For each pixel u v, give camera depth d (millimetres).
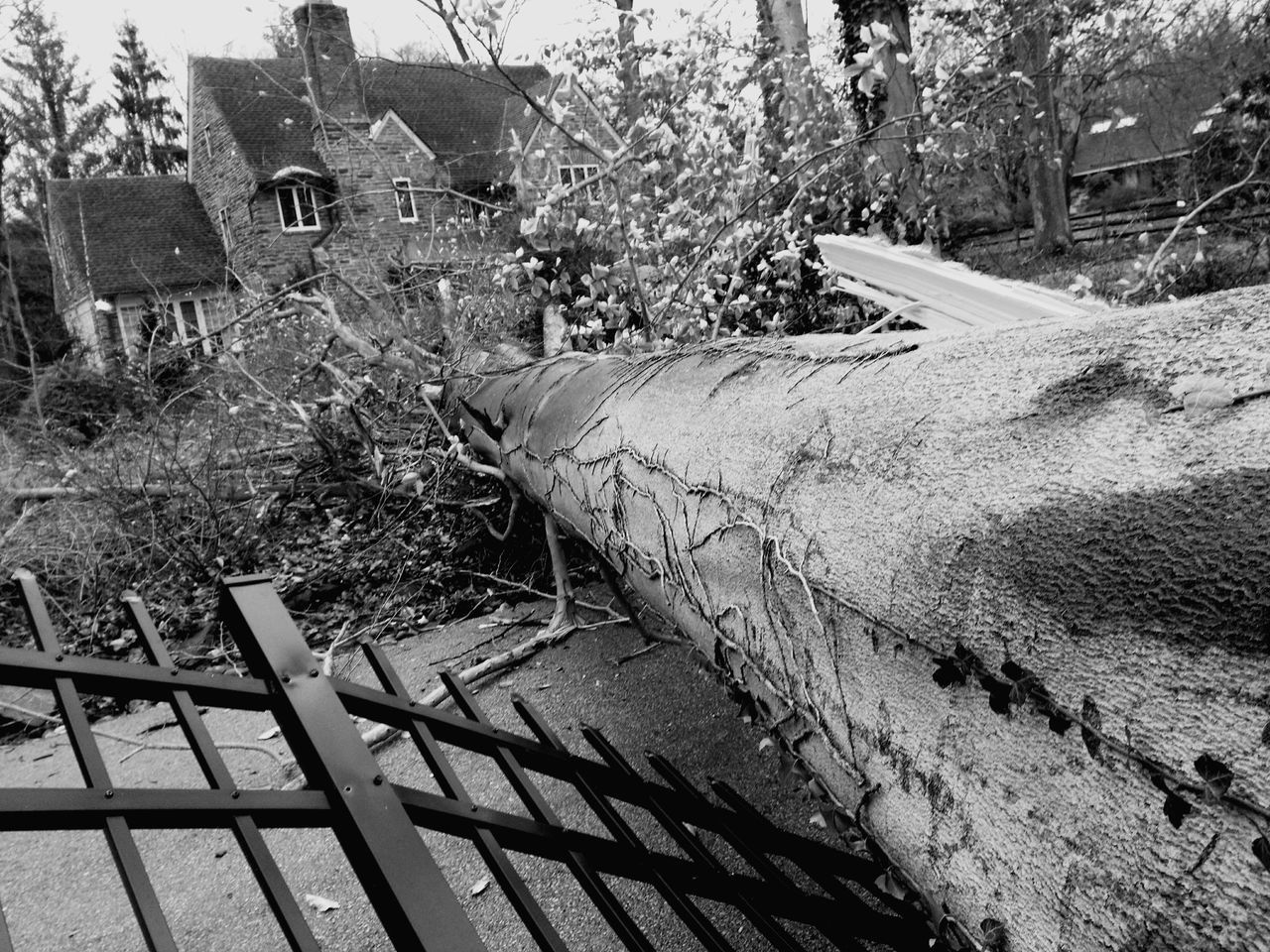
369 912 2078
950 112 4434
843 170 5129
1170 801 638
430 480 4867
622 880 2029
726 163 4102
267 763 3021
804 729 1286
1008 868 820
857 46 5754
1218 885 604
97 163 33562
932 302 2682
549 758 1521
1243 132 5934
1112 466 780
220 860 2391
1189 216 3879
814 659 1172
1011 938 825
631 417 1972
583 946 1844
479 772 2650
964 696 870
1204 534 665
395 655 3826
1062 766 749
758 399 1513
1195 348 836
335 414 5629
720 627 1508
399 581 4633
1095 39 6621
